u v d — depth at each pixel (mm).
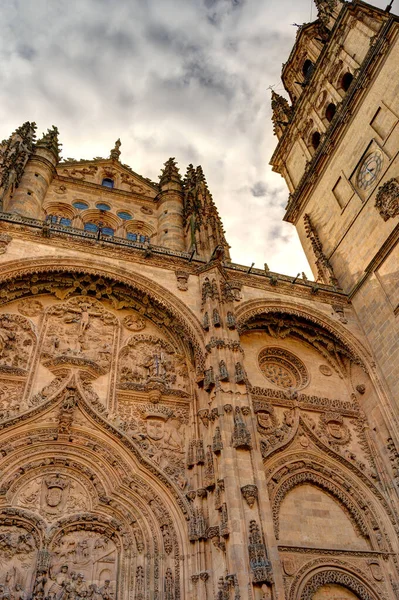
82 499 20188
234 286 30297
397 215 30641
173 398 24656
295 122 48500
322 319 31125
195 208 36312
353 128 37156
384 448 26219
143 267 28750
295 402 27297
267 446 24672
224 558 17188
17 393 22172
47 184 36031
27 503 19328
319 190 40781
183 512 20203
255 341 30219
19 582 17344
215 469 19906
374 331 30078
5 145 35656
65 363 23609
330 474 24844
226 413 21141
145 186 42031
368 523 23391
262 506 18266
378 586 21281
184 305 27219
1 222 27062
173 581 18375
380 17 39188
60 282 27234
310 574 20844
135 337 27000
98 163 41906
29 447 20547
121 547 19250
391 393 27328
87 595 17719
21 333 24828
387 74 34125
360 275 33000
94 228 35688
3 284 25297
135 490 20719
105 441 21750
